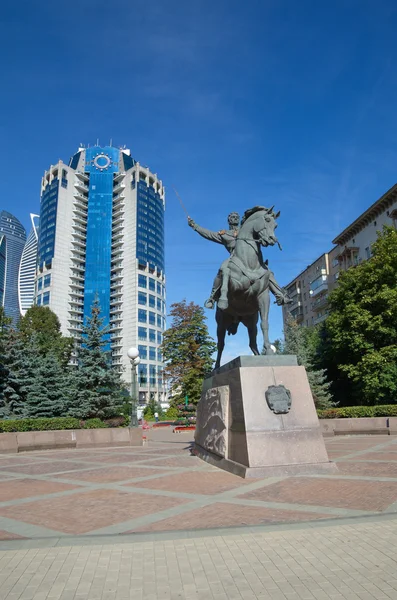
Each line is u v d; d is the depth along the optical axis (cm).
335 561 388
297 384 901
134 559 407
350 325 2650
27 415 2573
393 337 2494
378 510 549
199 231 1195
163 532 484
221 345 1230
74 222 11225
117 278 10881
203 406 1273
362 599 316
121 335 10444
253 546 431
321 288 5669
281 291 1030
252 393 880
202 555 411
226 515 552
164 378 4600
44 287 10500
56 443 1725
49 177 11600
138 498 683
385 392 2383
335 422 1942
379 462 983
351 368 2562
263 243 967
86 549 438
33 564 401
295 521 509
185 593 334
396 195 3966
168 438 2452
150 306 10719
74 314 10625
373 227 4378
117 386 2673
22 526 543
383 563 379
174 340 4447
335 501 604
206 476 871
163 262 11738
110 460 1271
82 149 11994
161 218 11956
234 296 1009
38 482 903
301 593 329
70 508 635
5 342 2730
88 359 2577
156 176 12156
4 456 1520
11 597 334
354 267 2909
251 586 343
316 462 844
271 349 955
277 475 810
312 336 3484
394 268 2569
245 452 843
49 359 2870
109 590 343
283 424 859
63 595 336
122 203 11475
